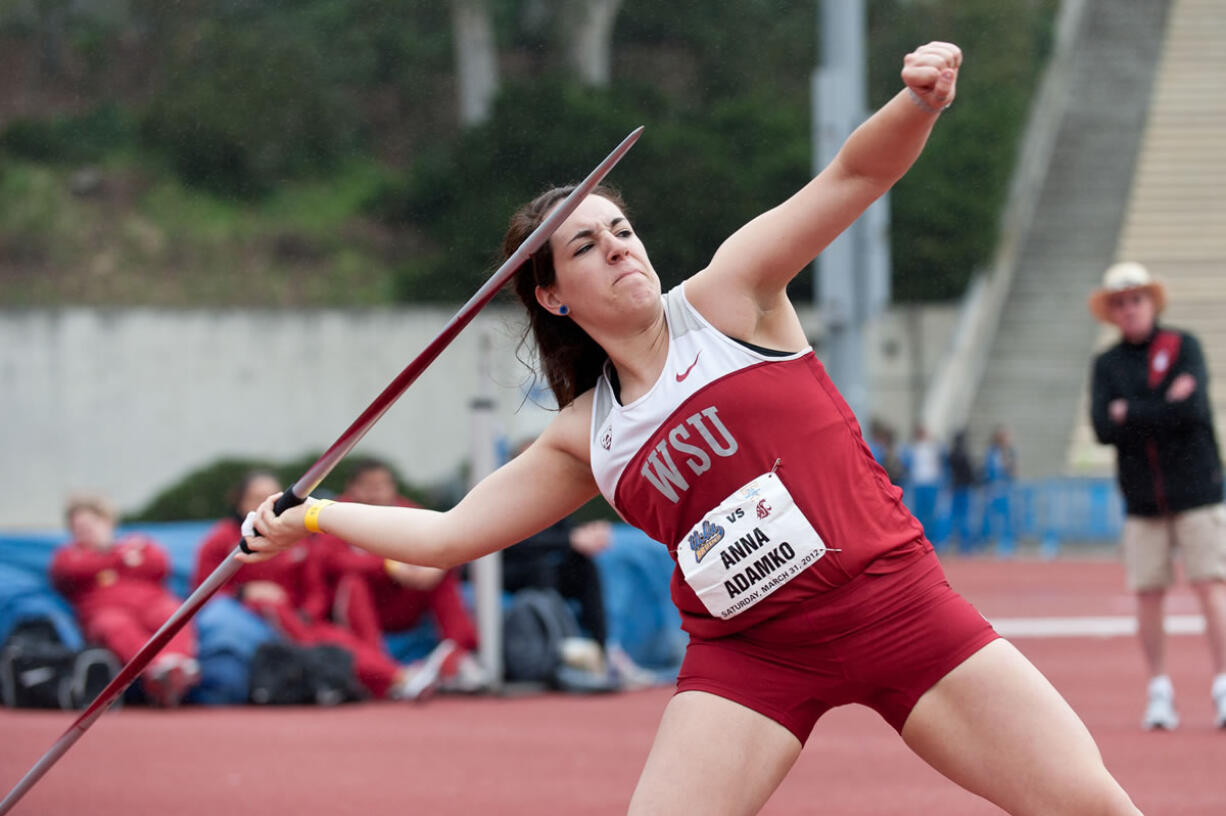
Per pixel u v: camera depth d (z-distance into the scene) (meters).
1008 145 89.12
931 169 87.56
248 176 89.69
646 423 10.24
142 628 28.70
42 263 83.56
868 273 37.88
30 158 89.81
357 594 29.62
